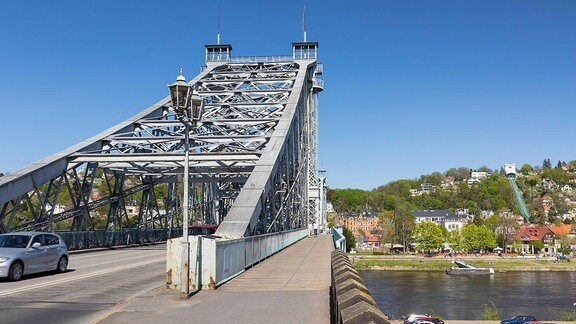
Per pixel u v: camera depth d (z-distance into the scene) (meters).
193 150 36.16
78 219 34.09
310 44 63.47
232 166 36.25
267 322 10.18
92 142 34.94
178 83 13.37
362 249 155.12
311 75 62.06
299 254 27.53
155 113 43.12
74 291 15.09
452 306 56.44
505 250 145.88
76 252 31.19
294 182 40.09
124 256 29.20
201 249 14.57
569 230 177.50
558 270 100.56
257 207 23.88
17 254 17.55
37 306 12.60
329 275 17.47
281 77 56.34
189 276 14.27
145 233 43.59
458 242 137.62
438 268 101.12
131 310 11.51
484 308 53.03
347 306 6.25
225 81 52.62
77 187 33.88
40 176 30.31
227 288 14.59
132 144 35.69
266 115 44.03
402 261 109.94
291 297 13.06
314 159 79.88
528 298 62.75
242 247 18.48
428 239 131.88
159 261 25.69
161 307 11.83
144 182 44.44
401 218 159.62
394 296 64.25
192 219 58.03
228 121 37.91
